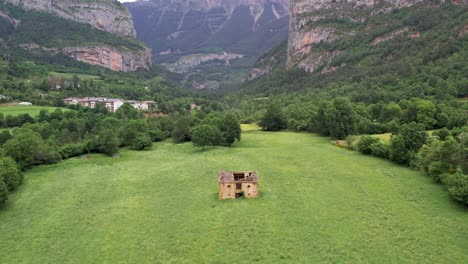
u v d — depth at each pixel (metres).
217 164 98.75
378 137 116.19
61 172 99.00
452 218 59.47
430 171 77.44
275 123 162.50
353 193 72.38
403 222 58.69
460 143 81.19
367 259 48.34
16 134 119.56
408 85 176.38
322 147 117.06
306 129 155.00
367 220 59.78
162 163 105.00
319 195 71.62
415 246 51.31
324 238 54.09
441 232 55.09
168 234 57.50
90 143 123.75
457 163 75.12
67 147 119.25
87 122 151.62
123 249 53.78
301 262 48.06
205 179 85.12
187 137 145.88
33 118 153.25
